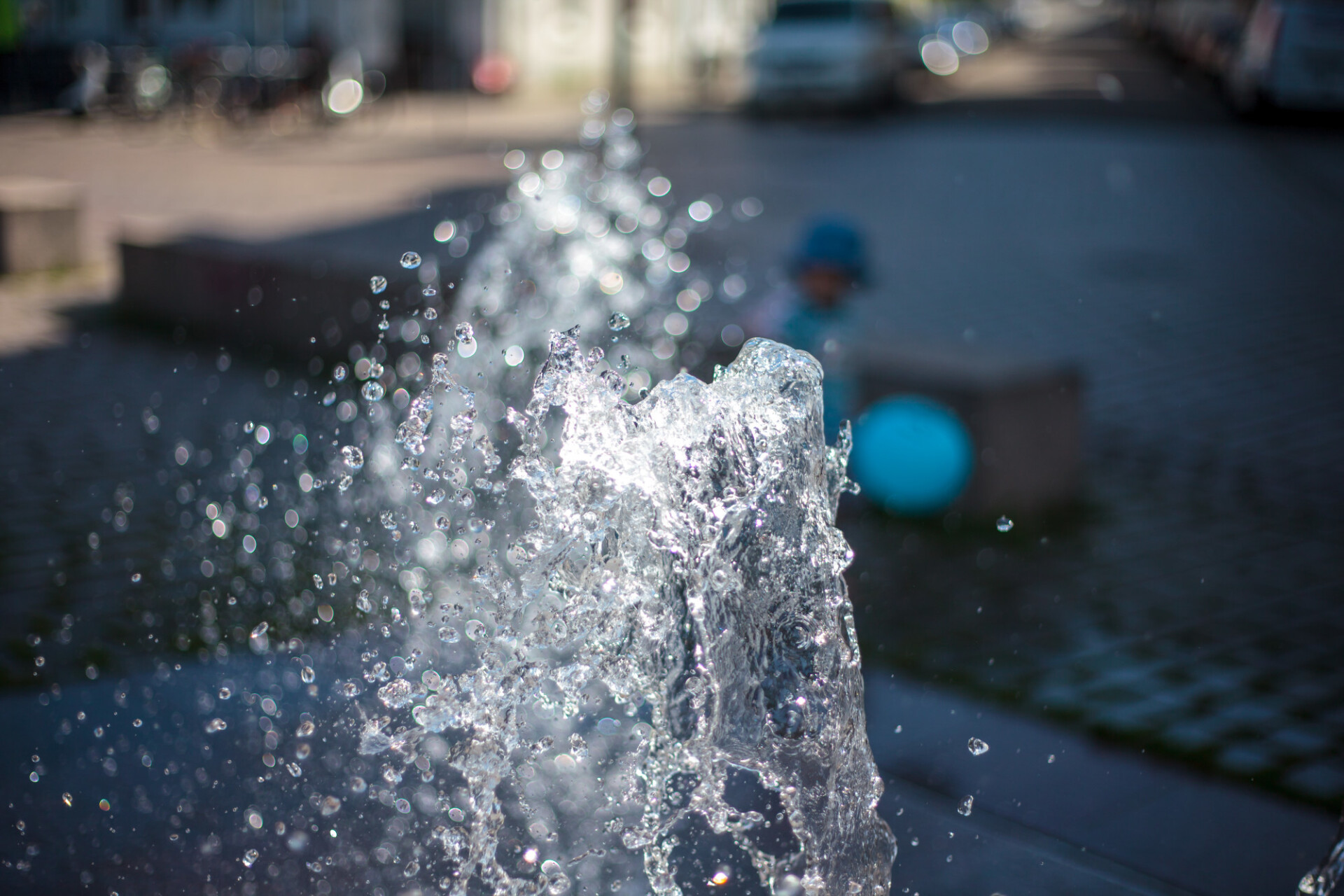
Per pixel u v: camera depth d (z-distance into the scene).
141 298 8.46
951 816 2.99
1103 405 6.94
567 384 2.38
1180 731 3.48
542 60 29.11
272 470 5.64
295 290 7.45
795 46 22.39
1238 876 2.77
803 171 15.97
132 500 5.27
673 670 2.44
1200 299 9.61
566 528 2.44
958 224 12.69
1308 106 20.86
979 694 3.68
